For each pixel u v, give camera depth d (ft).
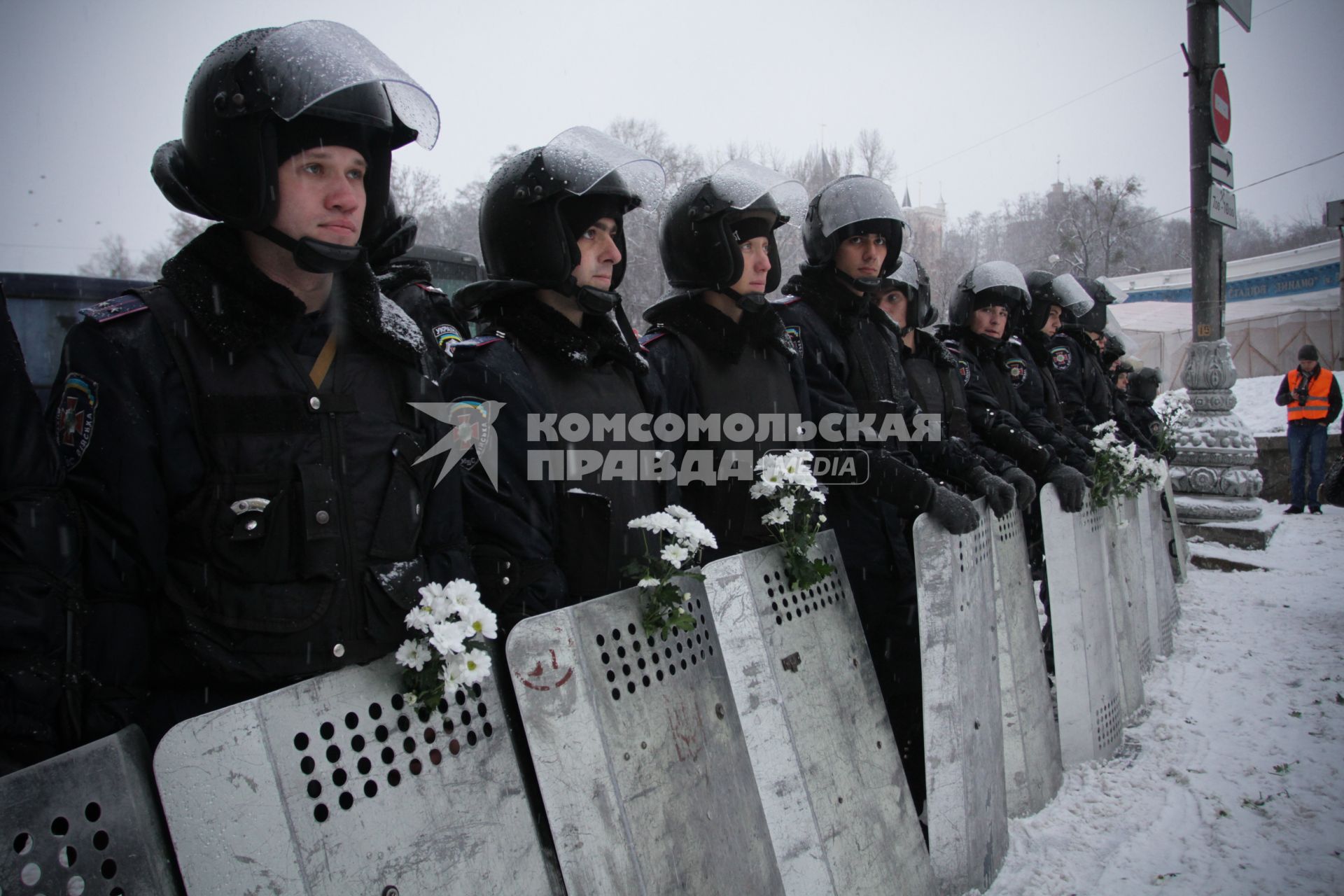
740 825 6.44
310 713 4.48
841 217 9.61
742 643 7.06
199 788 4.02
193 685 4.61
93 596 4.28
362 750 4.66
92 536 4.26
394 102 5.53
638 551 6.75
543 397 6.36
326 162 4.80
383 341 5.08
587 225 6.68
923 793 9.53
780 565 7.65
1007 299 14.10
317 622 4.58
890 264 10.28
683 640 6.49
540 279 6.59
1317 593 20.61
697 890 5.96
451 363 6.47
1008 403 14.47
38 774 3.63
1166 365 65.87
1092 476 13.09
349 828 4.50
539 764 5.30
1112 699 12.36
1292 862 9.02
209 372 4.51
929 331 13.69
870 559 9.53
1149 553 15.94
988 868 8.84
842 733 7.70
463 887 4.87
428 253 25.77
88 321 4.37
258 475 4.55
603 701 5.78
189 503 4.47
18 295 16.93
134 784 3.92
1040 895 8.59
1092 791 10.89
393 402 5.14
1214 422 26.30
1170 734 12.69
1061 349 18.81
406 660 4.67
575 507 6.26
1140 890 8.59
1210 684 14.80
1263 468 36.17
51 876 3.63
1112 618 12.78
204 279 4.58
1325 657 15.87
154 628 4.57
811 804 7.17
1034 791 10.39
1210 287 26.37
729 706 6.72
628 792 5.73
